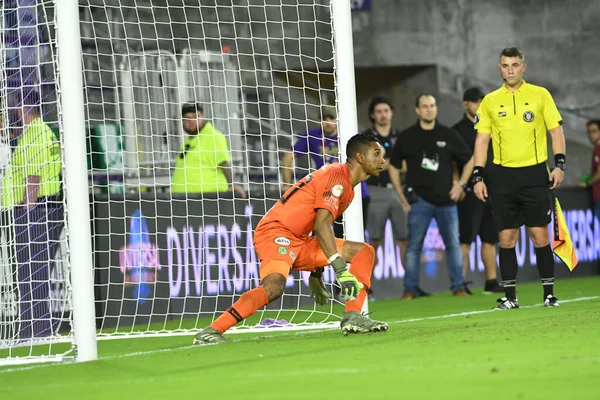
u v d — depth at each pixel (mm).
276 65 73562
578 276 54438
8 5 30234
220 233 37344
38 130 28406
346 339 22594
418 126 41812
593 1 86125
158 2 63250
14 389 17031
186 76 48594
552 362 15867
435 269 47125
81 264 21625
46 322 29625
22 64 30156
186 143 40312
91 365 20234
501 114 30531
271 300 23547
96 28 58281
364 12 82562
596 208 55656
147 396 14820
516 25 85375
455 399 12922
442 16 83875
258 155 62562
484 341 19812
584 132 84375
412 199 42094
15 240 27438
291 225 23203
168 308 33531
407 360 17312
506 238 31469
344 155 27625
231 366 18312
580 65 85938
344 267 22406
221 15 68812
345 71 27703
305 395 13945
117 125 47062
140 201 34969
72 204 21641
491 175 31125
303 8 74812
